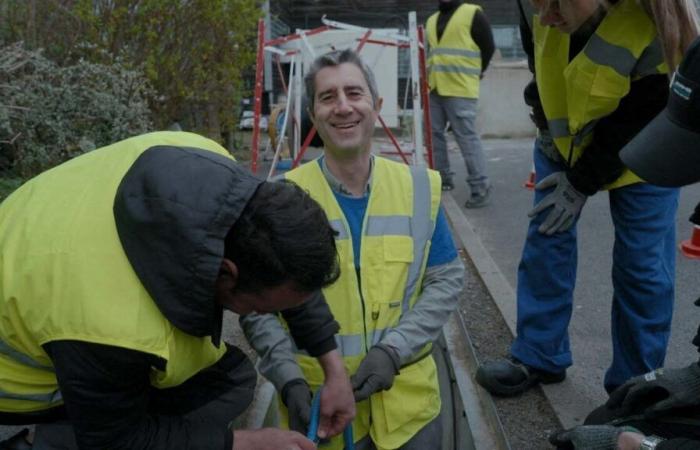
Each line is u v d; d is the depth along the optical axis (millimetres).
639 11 2287
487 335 3678
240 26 7148
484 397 3039
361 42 6133
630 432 1842
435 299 2318
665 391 1875
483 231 5758
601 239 5367
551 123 2680
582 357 3328
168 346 1495
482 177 6539
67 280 1445
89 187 1590
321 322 2020
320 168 2375
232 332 3725
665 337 2666
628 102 2467
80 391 1434
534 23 2621
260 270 1415
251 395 1983
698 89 1419
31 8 5906
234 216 1418
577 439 1953
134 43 6449
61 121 4832
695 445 1681
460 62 6367
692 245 4875
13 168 4949
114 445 1523
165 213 1418
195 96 7184
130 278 1459
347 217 2316
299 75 6336
